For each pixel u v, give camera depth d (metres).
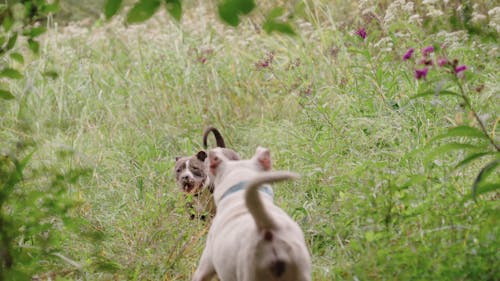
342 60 12.39
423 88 9.68
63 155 7.72
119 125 12.72
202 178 9.40
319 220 7.71
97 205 9.34
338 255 6.76
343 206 7.00
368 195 6.58
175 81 13.34
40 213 6.66
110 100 13.88
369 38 11.39
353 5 14.88
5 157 6.50
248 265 5.33
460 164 6.04
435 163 7.47
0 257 6.17
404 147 8.93
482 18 10.12
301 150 9.78
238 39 14.40
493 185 5.97
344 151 9.57
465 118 8.90
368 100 10.45
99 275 7.50
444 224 6.31
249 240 5.36
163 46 14.86
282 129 10.96
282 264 5.24
